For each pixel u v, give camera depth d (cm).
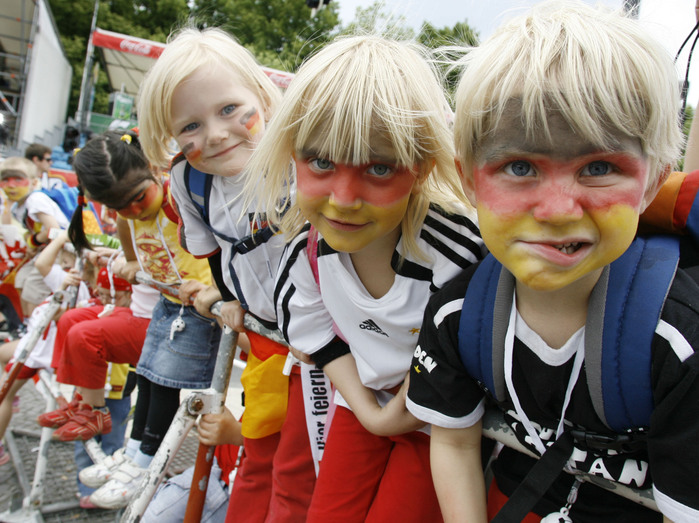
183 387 208
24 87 1363
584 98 68
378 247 113
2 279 434
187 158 147
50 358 282
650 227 89
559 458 87
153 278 219
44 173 611
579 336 83
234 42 151
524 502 87
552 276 72
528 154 70
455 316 93
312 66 103
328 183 97
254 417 154
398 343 116
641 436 81
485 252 111
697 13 116
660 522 91
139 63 1027
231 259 154
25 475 271
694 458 72
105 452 271
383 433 117
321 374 143
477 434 102
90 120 1318
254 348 161
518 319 88
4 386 261
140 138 155
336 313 120
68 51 1834
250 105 143
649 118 71
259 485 162
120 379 271
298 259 126
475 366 93
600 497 95
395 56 101
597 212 69
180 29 183
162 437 211
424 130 101
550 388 86
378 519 121
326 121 95
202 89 138
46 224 407
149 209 207
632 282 78
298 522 147
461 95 82
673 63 76
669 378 73
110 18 1781
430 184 111
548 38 73
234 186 152
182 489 187
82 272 281
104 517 247
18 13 1398
